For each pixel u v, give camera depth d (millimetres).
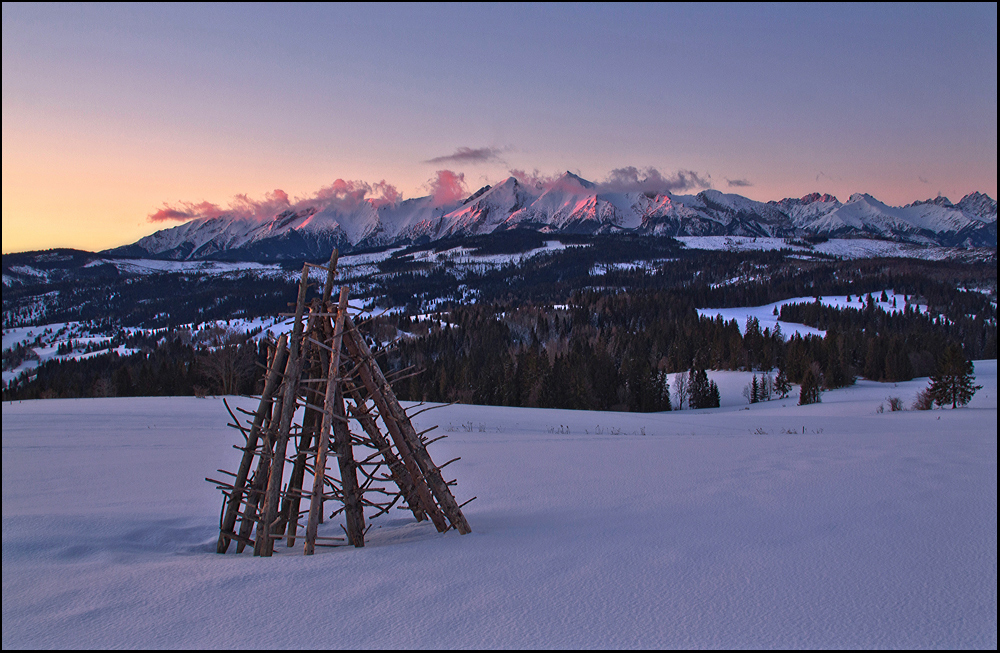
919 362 85312
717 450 10289
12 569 3975
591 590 3395
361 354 5391
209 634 2854
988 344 113312
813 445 10859
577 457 9836
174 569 3953
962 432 15469
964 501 5621
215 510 6273
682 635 2799
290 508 5297
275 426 5137
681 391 74312
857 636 2781
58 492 7223
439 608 3146
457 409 33562
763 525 4855
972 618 2977
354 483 5062
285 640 2779
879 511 5277
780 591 3367
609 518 5262
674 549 4191
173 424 19984
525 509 5879
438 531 5094
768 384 79562
